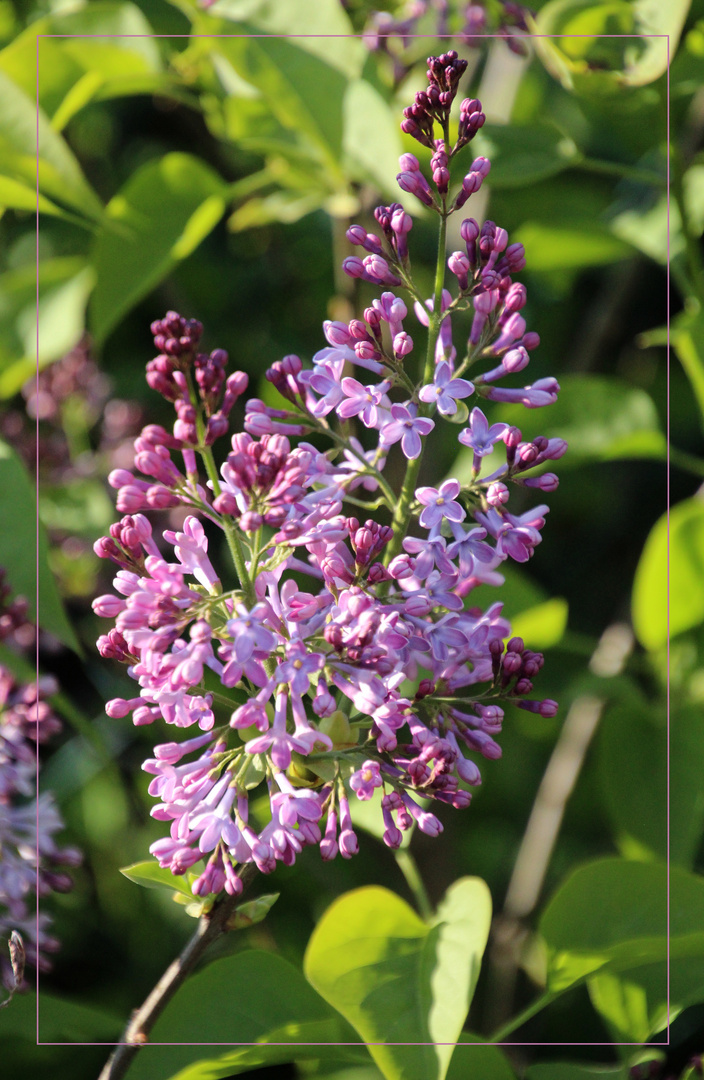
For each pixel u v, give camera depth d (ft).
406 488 2.41
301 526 2.34
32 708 2.66
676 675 3.08
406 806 2.37
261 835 2.34
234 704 2.40
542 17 2.78
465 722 2.40
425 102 2.38
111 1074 2.43
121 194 2.95
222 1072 2.55
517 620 2.90
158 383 2.36
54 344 3.13
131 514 2.43
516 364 2.39
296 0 2.82
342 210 2.96
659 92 2.90
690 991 2.64
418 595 2.38
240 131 3.01
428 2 2.91
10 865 2.64
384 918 2.48
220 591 2.37
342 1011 2.42
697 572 3.02
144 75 2.96
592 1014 3.39
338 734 2.39
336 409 2.38
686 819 2.96
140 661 2.39
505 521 2.37
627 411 2.98
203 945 2.43
